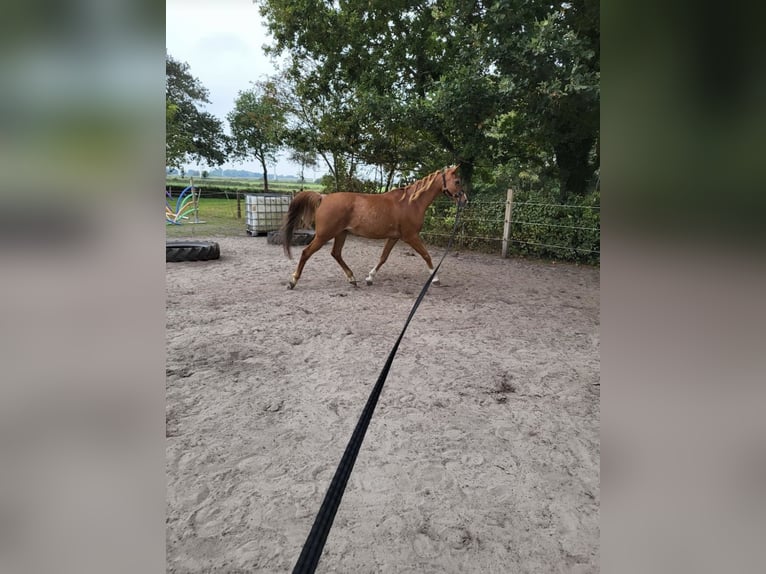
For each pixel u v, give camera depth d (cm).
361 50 975
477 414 245
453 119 795
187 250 675
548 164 989
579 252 745
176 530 160
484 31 748
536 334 384
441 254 809
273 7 1013
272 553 152
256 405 249
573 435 227
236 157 2920
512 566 148
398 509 173
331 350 335
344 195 490
